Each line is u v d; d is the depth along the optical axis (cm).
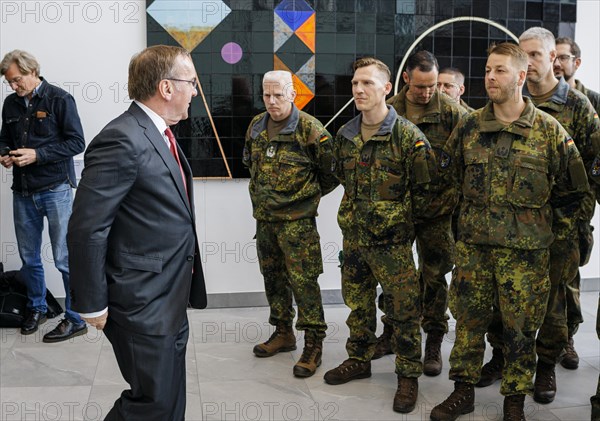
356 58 429
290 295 365
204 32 414
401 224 299
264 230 352
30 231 387
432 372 337
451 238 342
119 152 201
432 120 337
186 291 221
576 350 366
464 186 283
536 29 311
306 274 340
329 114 429
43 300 400
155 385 211
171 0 409
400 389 303
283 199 337
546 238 272
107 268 209
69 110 379
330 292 450
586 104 309
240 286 439
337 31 425
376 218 298
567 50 346
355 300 321
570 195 283
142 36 414
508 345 278
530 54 306
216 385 323
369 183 301
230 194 431
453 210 336
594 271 473
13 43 405
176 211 214
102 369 340
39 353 360
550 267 303
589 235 332
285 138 337
